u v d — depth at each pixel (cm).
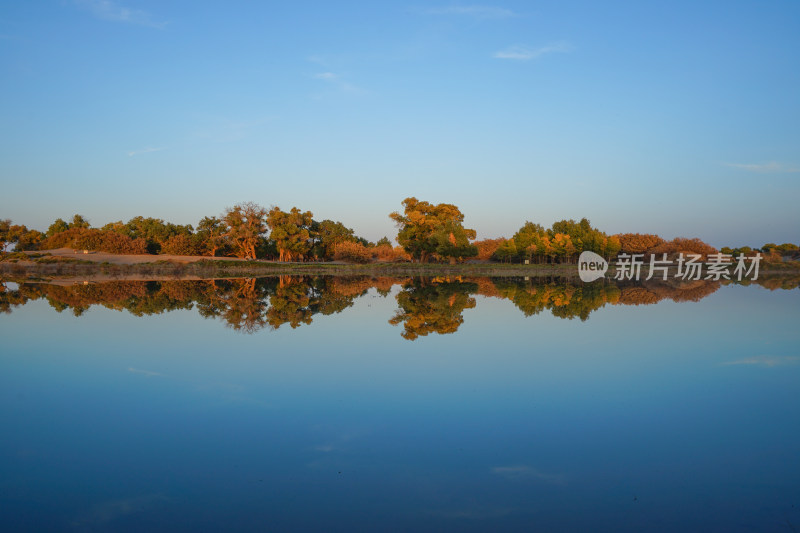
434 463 725
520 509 602
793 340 1597
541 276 6059
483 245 10131
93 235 8719
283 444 794
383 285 4350
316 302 2800
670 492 643
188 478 687
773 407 961
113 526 571
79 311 2352
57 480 685
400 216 8231
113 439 820
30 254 7719
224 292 3519
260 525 572
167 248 9306
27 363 1319
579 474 692
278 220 9325
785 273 5875
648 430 846
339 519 583
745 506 610
